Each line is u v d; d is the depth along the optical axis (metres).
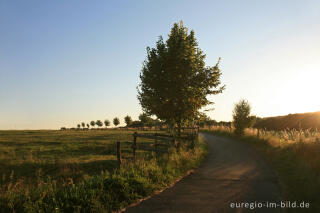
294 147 12.86
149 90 15.55
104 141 22.50
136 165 9.06
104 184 6.59
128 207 5.70
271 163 12.03
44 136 29.56
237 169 10.55
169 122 16.00
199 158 12.90
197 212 5.28
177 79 14.48
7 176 10.04
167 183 7.90
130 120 68.19
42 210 5.04
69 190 6.24
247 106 26.47
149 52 16.14
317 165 8.76
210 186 7.59
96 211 5.34
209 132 40.81
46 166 11.82
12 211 4.91
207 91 15.77
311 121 40.50
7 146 19.56
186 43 14.84
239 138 25.77
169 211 5.36
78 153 16.17
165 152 11.21
